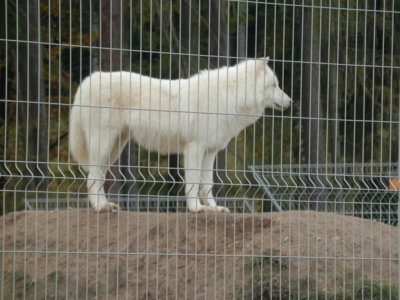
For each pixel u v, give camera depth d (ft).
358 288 27.68
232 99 34.14
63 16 62.95
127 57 56.08
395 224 37.70
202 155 33.47
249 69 34.94
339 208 37.70
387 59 55.93
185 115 33.47
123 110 33.81
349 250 29.53
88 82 33.88
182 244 29.91
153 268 29.30
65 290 28.81
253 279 27.76
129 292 28.58
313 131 51.57
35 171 48.24
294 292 27.71
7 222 33.30
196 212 31.83
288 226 30.17
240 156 55.67
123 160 51.83
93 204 32.73
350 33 52.11
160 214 32.17
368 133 56.70
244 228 30.42
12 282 29.45
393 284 28.50
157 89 33.86
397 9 51.19
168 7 56.08
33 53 55.98
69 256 30.01
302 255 28.73
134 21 56.13
